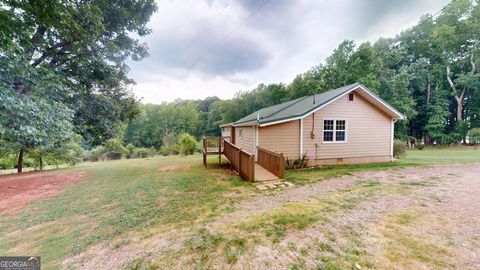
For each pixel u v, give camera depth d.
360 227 3.00
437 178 5.93
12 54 4.74
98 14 6.80
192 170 8.66
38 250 2.83
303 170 7.88
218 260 2.33
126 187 6.15
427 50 24.17
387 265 2.13
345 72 22.81
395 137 21.28
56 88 6.49
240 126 11.33
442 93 22.44
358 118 9.35
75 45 7.01
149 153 25.98
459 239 2.60
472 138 19.38
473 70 21.03
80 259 2.55
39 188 6.65
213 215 3.70
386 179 6.00
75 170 10.71
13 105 4.52
